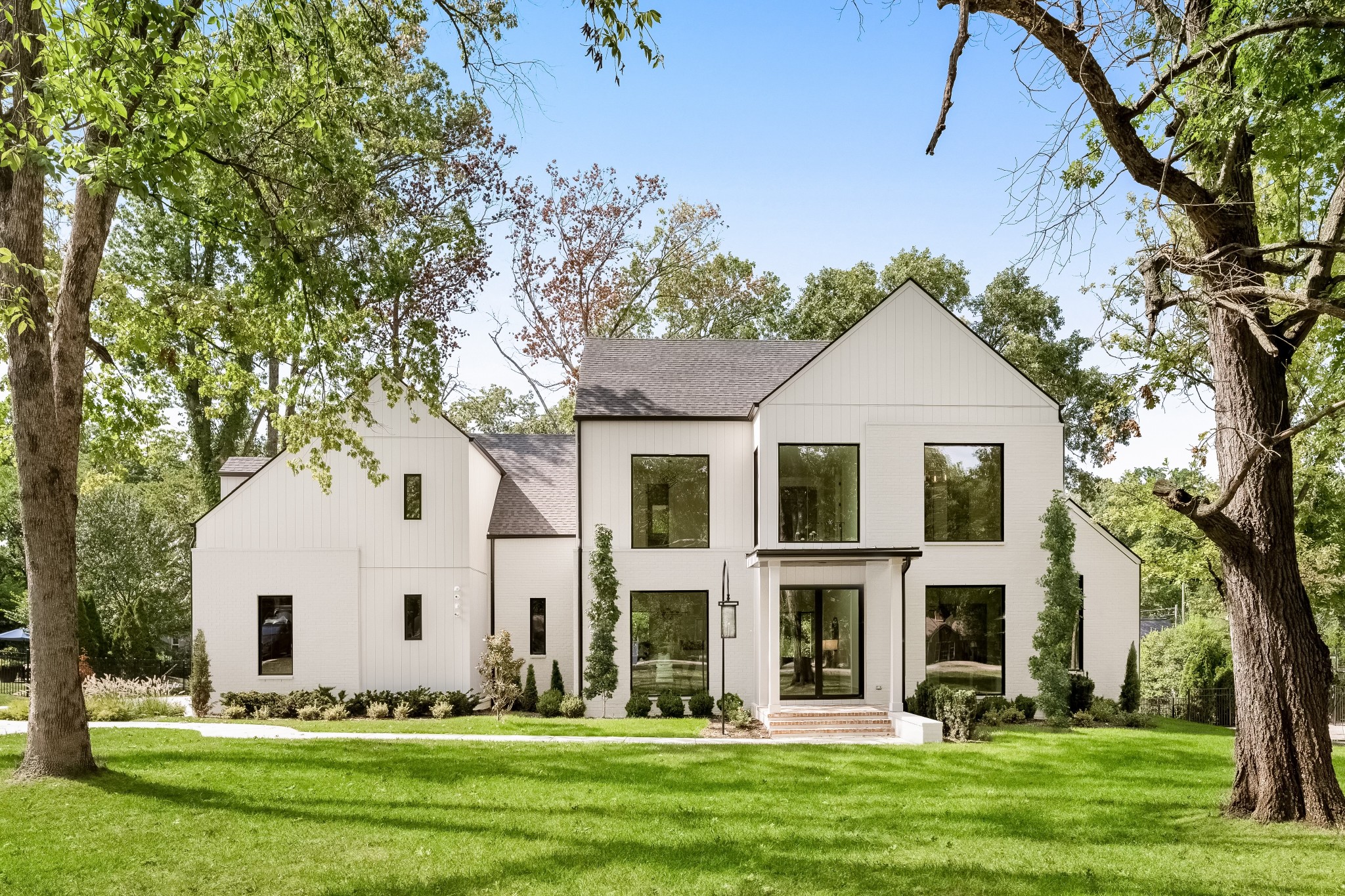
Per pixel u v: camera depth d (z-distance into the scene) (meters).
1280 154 11.39
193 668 25.20
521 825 12.45
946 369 25.08
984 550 24.81
